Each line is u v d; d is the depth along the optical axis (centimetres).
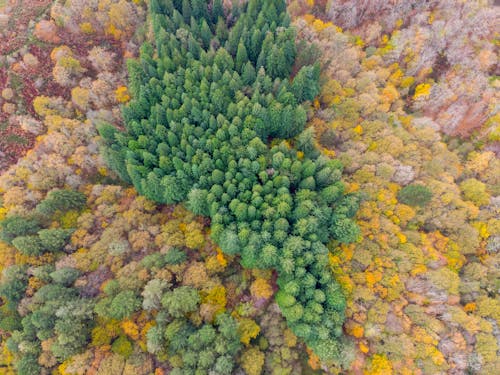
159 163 6338
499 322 5334
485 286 5838
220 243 5803
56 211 6369
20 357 5141
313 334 5069
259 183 6231
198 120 6700
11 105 7481
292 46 7281
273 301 5788
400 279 5634
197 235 6028
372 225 6088
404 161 6788
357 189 6462
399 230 6088
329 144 7112
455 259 6000
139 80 7031
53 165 6825
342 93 7362
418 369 4956
